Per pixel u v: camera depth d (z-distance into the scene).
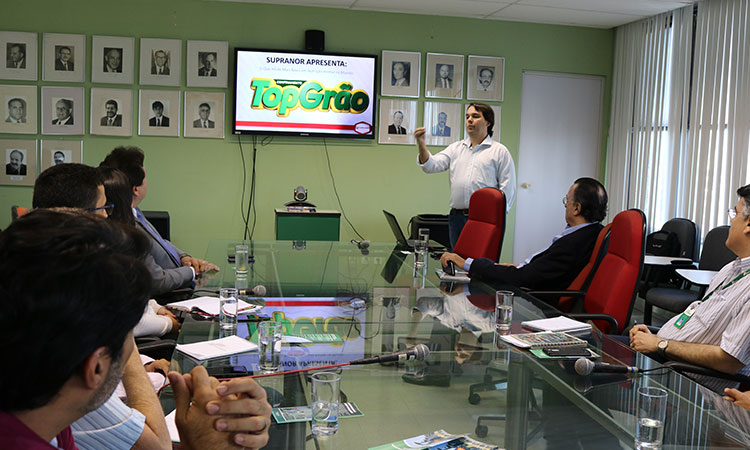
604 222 7.16
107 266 0.65
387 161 6.66
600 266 3.22
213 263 3.55
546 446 1.32
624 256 2.97
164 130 6.26
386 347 2.01
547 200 7.05
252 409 1.08
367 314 2.46
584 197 3.47
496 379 1.74
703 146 5.77
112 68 6.13
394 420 1.45
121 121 6.20
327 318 2.38
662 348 2.46
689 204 5.93
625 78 6.82
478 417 1.48
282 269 3.43
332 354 1.92
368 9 6.45
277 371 1.75
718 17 5.62
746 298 2.33
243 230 6.48
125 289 0.66
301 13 6.37
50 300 0.60
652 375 1.82
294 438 1.33
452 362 1.88
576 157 7.07
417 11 6.48
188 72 6.23
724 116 5.55
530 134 6.95
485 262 3.48
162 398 1.54
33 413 0.65
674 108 6.13
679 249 5.48
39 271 0.61
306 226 6.07
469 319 2.42
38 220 0.66
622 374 1.82
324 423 1.38
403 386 1.67
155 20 6.17
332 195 6.60
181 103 6.28
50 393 0.63
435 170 5.38
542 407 1.55
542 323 2.35
